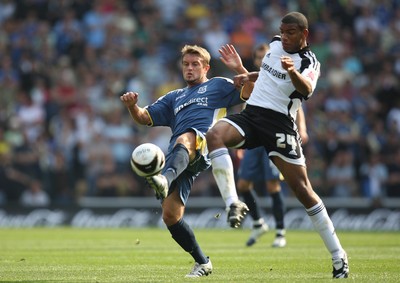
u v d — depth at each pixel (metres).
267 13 90.38
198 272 26.27
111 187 70.06
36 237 51.12
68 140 73.56
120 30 87.38
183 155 24.98
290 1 92.06
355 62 87.44
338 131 73.62
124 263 32.06
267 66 25.09
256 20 88.50
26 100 77.38
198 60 27.66
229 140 24.64
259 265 30.81
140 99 79.69
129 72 82.00
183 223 25.86
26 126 76.06
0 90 80.06
